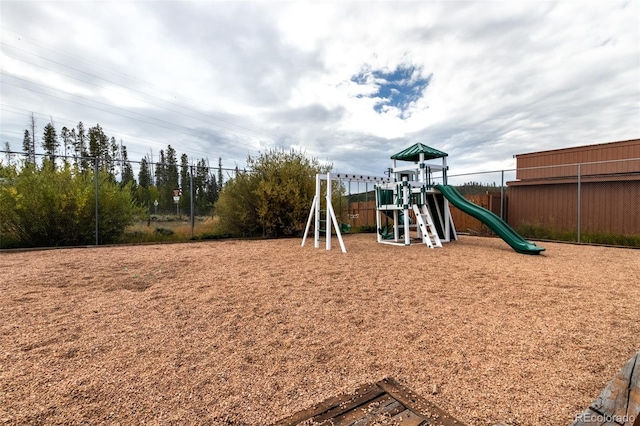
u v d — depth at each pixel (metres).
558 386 1.79
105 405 1.62
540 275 4.63
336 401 1.65
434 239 8.52
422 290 3.86
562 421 1.47
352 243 8.75
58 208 7.66
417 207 8.56
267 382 1.86
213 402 1.66
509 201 11.44
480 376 1.91
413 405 1.61
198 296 3.61
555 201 10.28
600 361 2.08
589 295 3.60
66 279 4.40
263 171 10.71
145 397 1.70
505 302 3.37
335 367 2.04
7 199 7.21
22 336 2.50
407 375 1.93
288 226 10.81
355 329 2.67
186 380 1.88
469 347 2.31
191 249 7.54
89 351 2.25
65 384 1.82
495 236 10.26
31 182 7.47
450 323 2.79
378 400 1.66
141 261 5.83
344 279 4.42
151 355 2.20
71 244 8.07
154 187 14.45
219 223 10.72
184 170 11.16
